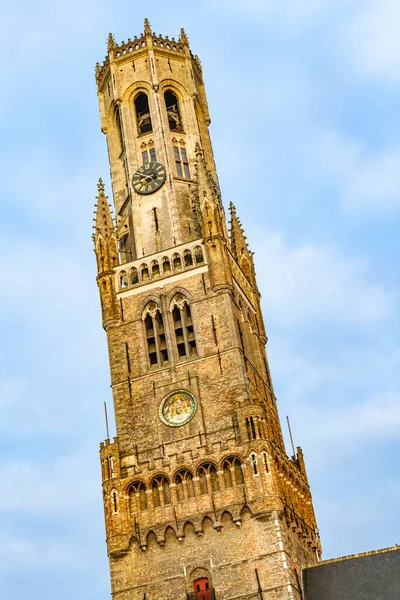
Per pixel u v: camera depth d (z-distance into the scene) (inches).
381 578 3090.6
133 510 3280.0
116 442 3412.9
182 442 3348.9
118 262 3855.8
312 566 3213.6
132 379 3550.7
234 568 3070.9
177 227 3882.9
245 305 3895.2
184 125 4249.5
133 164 4104.3
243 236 4301.2
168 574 3125.0
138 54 4365.2
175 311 3666.3
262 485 3166.8
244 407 3326.8
